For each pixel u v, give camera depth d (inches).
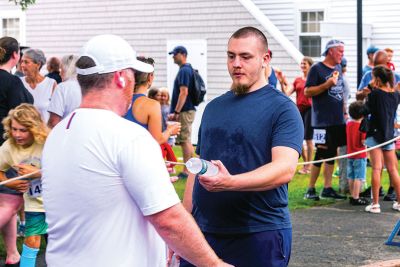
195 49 897.5
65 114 293.3
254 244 194.2
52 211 145.3
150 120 302.4
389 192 494.0
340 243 367.6
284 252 197.2
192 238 141.5
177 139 584.1
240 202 193.8
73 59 301.0
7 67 340.5
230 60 197.9
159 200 138.6
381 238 378.9
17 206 263.6
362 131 448.8
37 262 319.0
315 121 482.0
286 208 199.3
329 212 448.1
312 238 377.7
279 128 191.5
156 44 922.1
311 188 489.1
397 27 906.1
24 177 258.5
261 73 198.8
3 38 339.9
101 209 140.4
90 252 141.4
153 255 145.3
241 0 869.2
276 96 195.9
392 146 447.2
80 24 966.4
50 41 986.7
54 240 145.9
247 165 193.8
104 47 144.2
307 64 605.3
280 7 986.7
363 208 462.6
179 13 904.9
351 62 925.2
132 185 139.1
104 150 139.8
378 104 439.8
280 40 850.1
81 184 140.8
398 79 617.3
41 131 266.1
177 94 592.1
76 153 141.5
